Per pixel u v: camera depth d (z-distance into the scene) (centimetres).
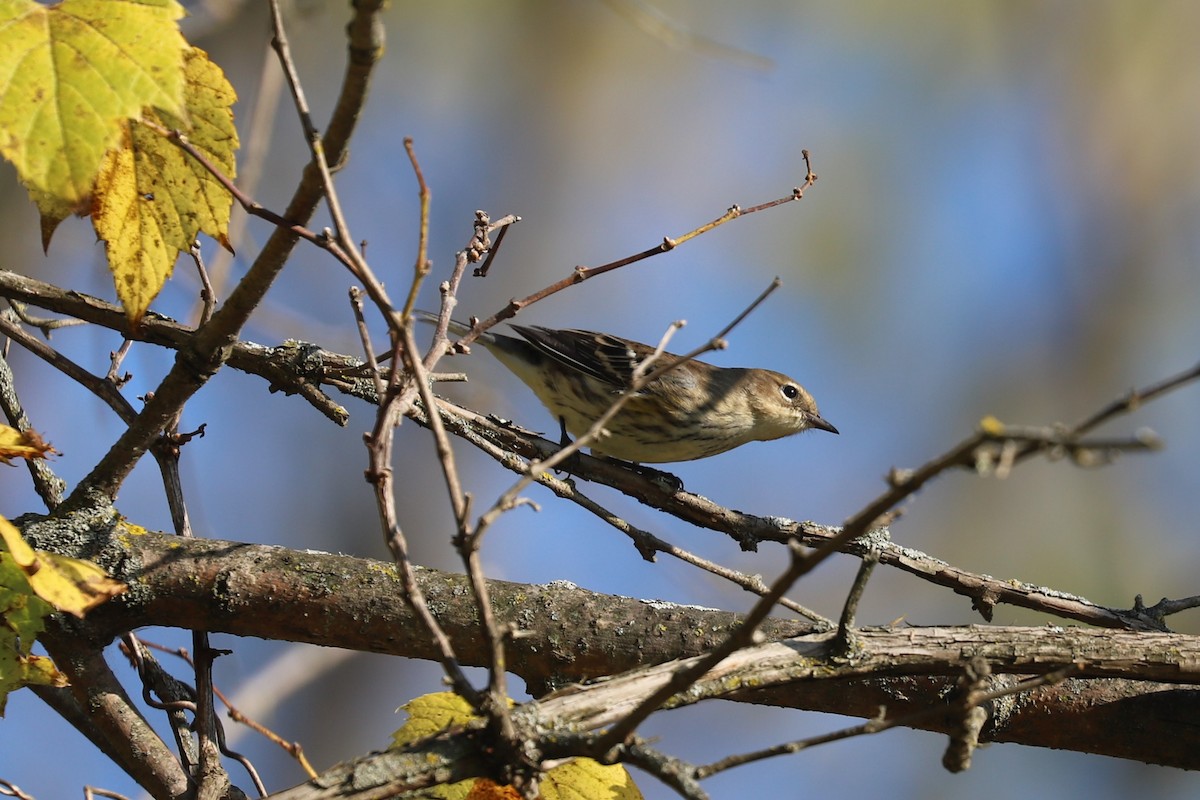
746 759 602
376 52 612
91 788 825
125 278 737
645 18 1634
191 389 838
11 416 931
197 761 863
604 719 700
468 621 891
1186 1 2688
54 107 600
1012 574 2189
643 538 894
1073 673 781
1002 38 2580
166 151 730
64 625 852
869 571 766
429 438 2075
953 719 857
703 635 878
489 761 657
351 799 640
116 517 908
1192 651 815
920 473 507
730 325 686
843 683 876
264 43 2061
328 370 994
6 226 1670
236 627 888
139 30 621
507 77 2430
